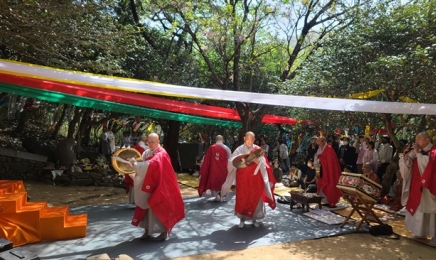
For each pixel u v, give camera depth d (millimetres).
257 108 12570
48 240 5586
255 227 6668
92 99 7859
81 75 5176
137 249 5344
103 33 7422
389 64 5984
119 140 20297
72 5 6445
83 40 7277
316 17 11961
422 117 8250
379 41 6961
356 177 6414
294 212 7832
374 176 8234
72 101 7469
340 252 5488
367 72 7133
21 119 13703
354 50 7172
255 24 10688
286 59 14234
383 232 6328
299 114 10859
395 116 9797
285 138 17141
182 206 5977
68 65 7398
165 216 5582
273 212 7812
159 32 14531
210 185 8789
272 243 5824
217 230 6438
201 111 10008
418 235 5973
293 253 5395
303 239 6035
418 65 5949
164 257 5074
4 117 15445
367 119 8992
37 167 10500
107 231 6145
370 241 6016
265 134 19172
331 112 9484
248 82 14203
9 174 10133
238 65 11430
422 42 6578
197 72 13656
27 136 13039
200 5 11281
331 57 7926
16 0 6199
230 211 7840
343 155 11375
